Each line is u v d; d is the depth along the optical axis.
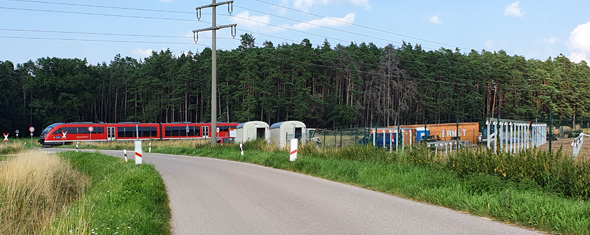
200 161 25.34
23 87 90.38
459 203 9.16
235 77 89.88
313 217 8.44
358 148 19.75
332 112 82.00
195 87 98.19
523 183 9.98
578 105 98.56
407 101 91.19
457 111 85.75
